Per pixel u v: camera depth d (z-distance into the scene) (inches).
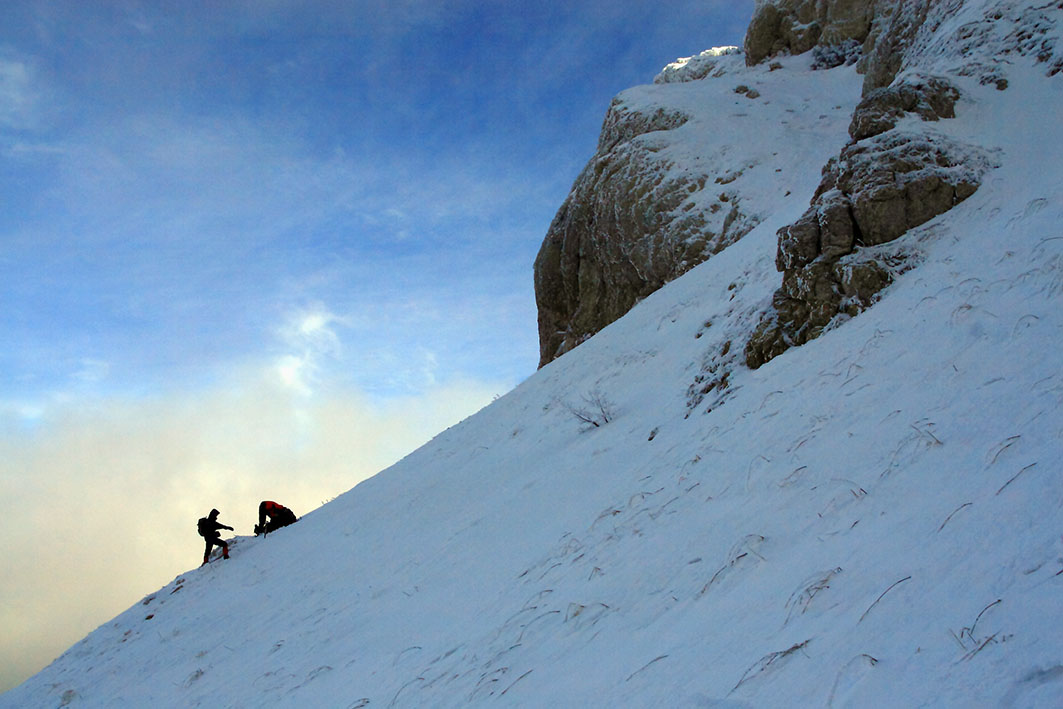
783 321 368.8
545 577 243.0
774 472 213.5
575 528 286.8
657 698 125.9
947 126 442.0
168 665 414.3
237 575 576.1
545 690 154.6
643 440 384.2
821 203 389.4
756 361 370.9
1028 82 471.2
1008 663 91.1
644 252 1149.7
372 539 490.9
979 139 411.2
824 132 1160.8
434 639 241.0
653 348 586.2
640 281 1203.9
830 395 247.3
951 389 195.6
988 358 200.7
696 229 1059.3
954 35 618.8
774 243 594.2
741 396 327.0
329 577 445.1
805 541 161.5
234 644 393.4
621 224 1209.4
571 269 1440.7
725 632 138.5
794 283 373.7
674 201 1124.5
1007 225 301.4
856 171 391.5
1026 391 170.2
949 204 362.0
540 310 1578.5
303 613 390.3
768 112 1278.3
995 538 120.6
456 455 636.7
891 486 164.1
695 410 372.5
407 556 400.8
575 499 337.7
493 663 187.5
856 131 472.1
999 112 443.2
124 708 364.2
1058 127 393.1
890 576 125.3
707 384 392.5
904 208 361.1
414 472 658.2
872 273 336.2
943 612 108.1
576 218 1397.6
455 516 438.9
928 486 154.0
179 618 516.7
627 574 201.2
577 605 194.1
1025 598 101.5
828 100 1296.8
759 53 1611.7
